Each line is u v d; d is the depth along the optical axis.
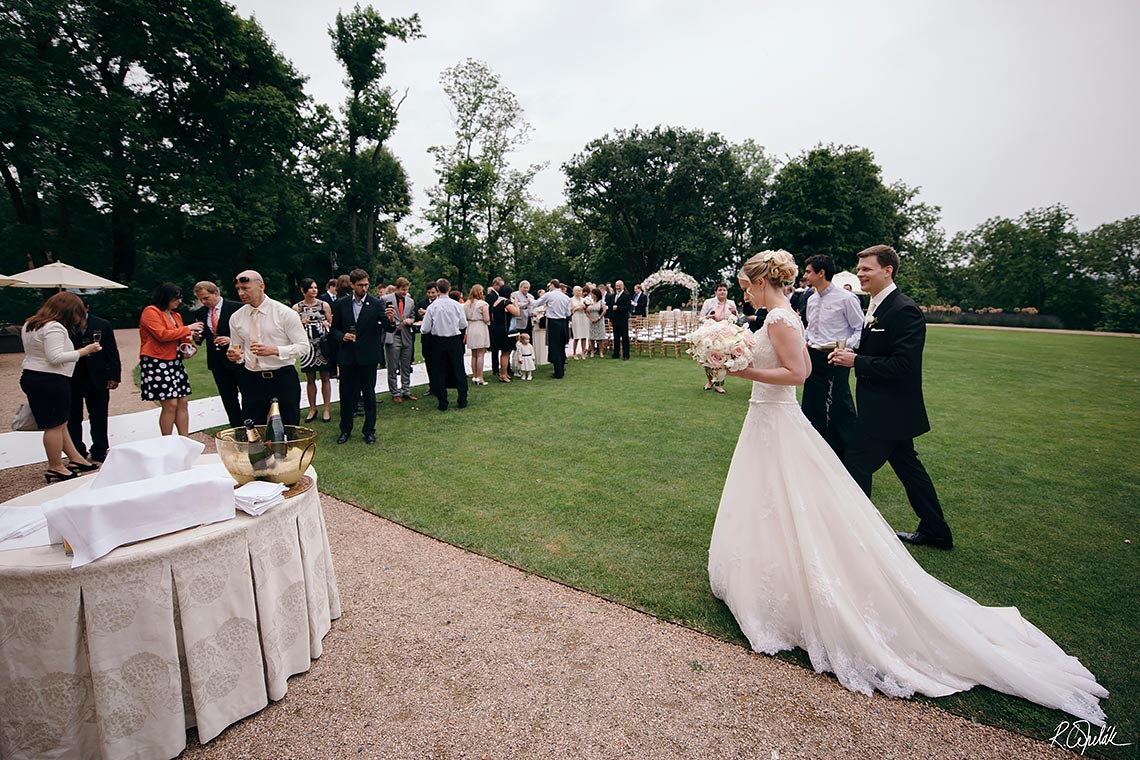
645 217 39.06
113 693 1.85
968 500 4.52
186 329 5.36
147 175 22.44
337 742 2.03
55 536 1.87
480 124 30.41
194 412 7.45
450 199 30.95
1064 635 2.70
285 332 4.54
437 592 3.07
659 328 14.91
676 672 2.41
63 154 20.34
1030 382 10.93
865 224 36.34
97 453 5.40
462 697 2.25
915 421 3.34
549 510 4.26
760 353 2.71
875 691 2.30
